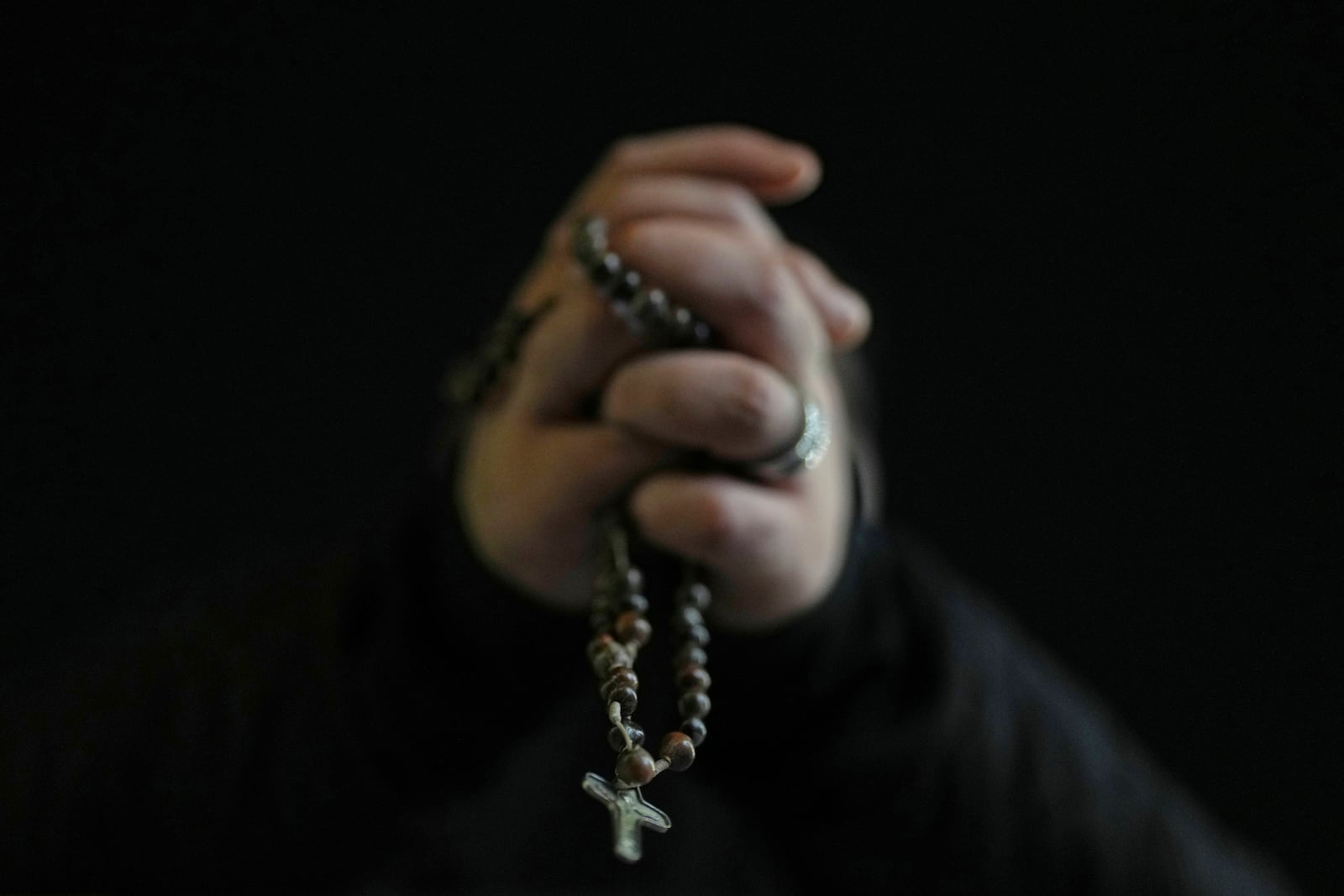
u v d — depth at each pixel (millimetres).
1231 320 2539
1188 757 2525
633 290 857
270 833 1036
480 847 1373
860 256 2586
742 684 968
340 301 2646
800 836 1035
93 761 1058
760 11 2586
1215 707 2537
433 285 2652
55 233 2547
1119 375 2586
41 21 2502
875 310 2438
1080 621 2580
